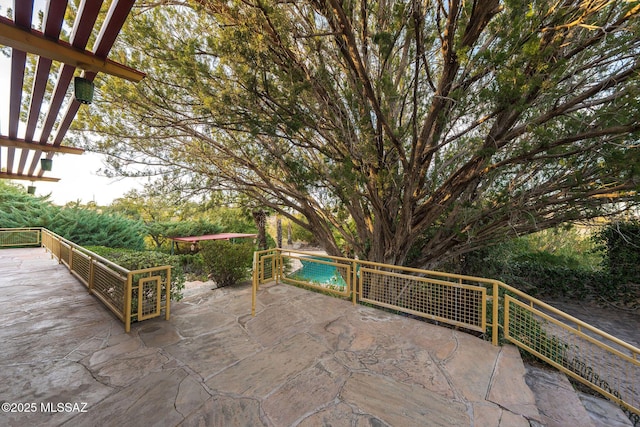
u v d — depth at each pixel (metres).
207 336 3.24
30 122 3.90
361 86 3.73
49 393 2.15
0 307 4.07
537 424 1.95
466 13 2.78
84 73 2.75
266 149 4.53
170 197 5.79
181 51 3.39
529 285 7.63
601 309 6.93
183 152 5.51
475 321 3.35
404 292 3.97
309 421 1.92
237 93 3.55
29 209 10.89
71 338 3.11
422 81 4.06
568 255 8.64
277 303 4.46
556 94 2.88
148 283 3.69
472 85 3.24
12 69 2.71
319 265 5.19
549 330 3.41
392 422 1.93
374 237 5.41
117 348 2.90
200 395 2.17
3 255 8.52
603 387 2.75
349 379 2.44
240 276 6.00
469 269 6.91
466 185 4.25
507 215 4.45
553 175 4.05
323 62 3.61
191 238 13.23
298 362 2.70
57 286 5.17
